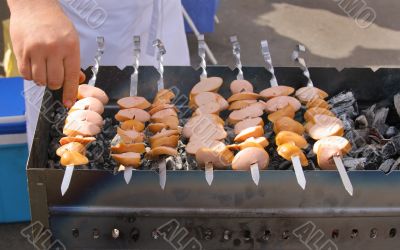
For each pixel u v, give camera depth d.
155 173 1.27
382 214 1.36
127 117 1.52
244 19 4.35
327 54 3.95
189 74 1.73
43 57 1.20
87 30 2.08
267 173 1.28
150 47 2.22
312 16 4.46
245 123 1.49
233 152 1.48
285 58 3.86
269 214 1.34
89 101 1.54
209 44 3.94
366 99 1.80
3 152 2.08
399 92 1.77
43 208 1.32
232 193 1.31
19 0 1.28
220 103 1.60
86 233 1.36
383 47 4.09
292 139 1.41
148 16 2.17
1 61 3.26
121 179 1.28
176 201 1.32
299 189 1.31
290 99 1.60
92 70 1.68
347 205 1.34
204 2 3.48
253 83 1.78
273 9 4.54
